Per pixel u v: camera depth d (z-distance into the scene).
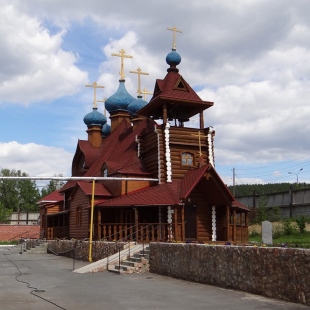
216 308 11.34
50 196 47.56
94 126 43.44
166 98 30.47
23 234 57.00
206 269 16.06
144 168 32.19
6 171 99.12
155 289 14.98
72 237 35.47
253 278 13.63
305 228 39.59
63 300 12.98
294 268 12.02
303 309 11.00
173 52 33.06
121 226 28.89
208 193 29.09
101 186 33.28
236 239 29.67
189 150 31.22
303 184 72.50
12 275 20.25
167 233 27.45
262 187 82.50
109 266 21.62
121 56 43.66
